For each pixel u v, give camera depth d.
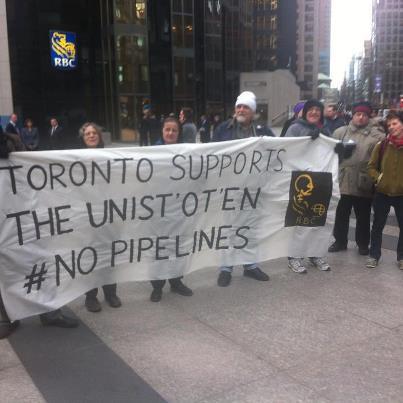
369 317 4.24
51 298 4.03
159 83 32.28
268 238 5.20
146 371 3.38
